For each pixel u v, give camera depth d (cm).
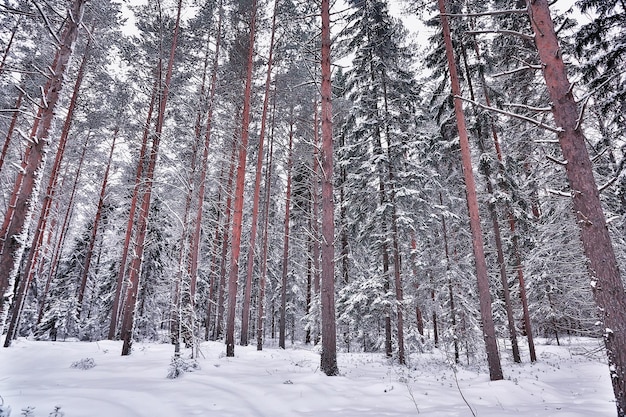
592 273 513
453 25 1334
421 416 584
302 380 796
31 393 559
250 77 1550
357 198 1780
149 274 2431
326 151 1051
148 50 1563
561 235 1442
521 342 2219
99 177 2538
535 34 612
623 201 1142
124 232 2348
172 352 1246
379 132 1662
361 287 1568
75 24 727
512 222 1567
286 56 1686
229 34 1659
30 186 618
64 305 2266
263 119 1686
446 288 1747
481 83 1608
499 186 1544
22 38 1786
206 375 795
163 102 1378
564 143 558
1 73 1557
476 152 1677
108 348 1400
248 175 2344
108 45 1655
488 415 596
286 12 1591
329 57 1112
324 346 909
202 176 1262
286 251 2006
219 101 1571
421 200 1576
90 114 2033
